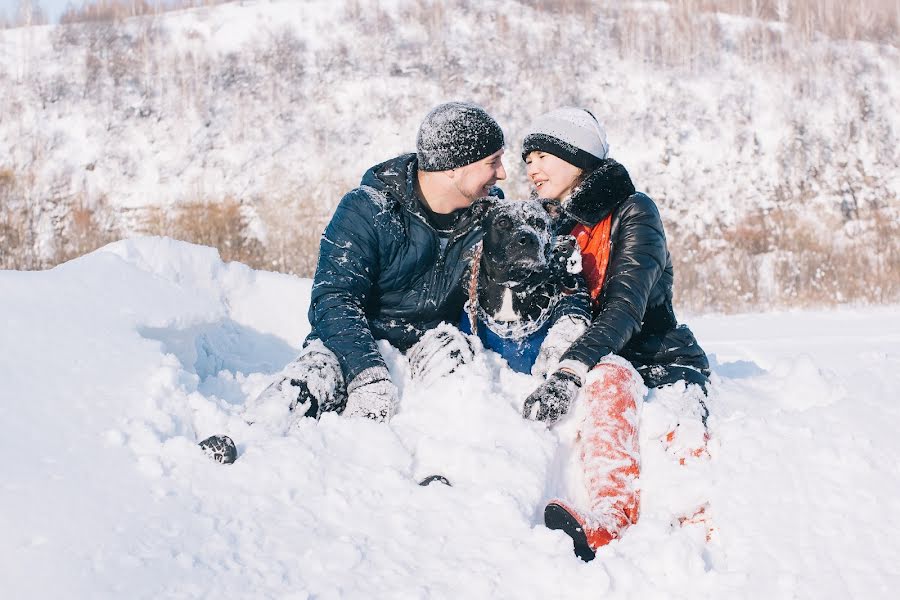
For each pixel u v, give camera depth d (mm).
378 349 2838
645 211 2904
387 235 2893
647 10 26344
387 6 25766
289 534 2041
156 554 1868
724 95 22906
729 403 3033
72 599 1692
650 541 2043
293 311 4051
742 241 19094
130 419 2352
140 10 25938
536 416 2514
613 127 21984
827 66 24000
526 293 2834
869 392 2654
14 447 2117
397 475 2271
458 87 22734
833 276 17188
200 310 3262
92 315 2848
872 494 2162
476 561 1985
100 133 21484
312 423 2469
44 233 19562
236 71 23438
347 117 21984
